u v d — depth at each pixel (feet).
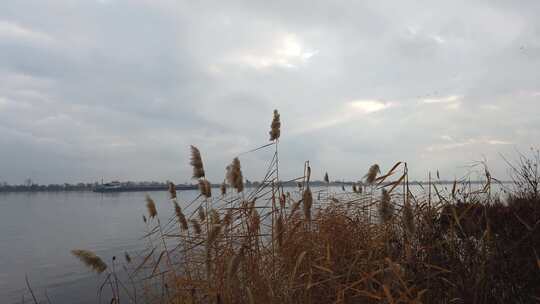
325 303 11.34
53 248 96.84
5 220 208.85
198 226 14.52
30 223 184.85
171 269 14.80
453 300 9.77
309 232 13.92
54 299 43.55
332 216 15.23
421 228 12.01
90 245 90.89
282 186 14.19
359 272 11.41
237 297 11.43
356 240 13.79
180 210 15.02
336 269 11.78
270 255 12.32
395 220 11.69
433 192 13.66
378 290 10.68
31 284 55.26
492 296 10.17
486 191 14.93
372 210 14.10
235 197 13.96
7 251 94.58
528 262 10.53
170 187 16.08
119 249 78.59
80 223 168.04
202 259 13.78
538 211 13.70
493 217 13.94
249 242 12.15
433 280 10.91
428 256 11.46
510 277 10.21
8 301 45.88
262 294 11.31
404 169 12.02
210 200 14.88
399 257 11.36
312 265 11.47
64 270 66.54
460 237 12.02
